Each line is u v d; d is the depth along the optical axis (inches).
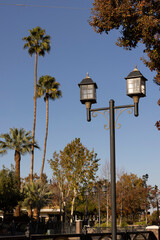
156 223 2824.8
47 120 2284.7
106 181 2330.2
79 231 1130.7
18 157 2037.4
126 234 552.1
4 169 1780.3
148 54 532.1
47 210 2370.8
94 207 2787.9
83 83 409.1
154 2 501.7
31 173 2063.2
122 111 393.7
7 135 2039.9
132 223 2763.3
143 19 503.8
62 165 2266.2
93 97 405.1
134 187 3046.3
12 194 1720.0
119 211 2628.0
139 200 2881.4
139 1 521.3
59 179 2279.8
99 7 535.2
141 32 532.4
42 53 2262.6
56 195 2305.6
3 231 1450.5
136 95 392.2
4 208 1724.9
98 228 1011.9
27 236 385.1
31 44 2260.1
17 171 2022.6
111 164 379.9
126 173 2869.1
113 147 384.8
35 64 2274.9
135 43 551.5
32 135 2101.4
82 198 2271.2
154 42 514.0
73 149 2261.3
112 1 524.4
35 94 2250.2
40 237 400.8
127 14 514.6
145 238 606.2
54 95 2272.4
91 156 2261.3
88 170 2235.5
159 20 496.4
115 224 365.7
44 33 2255.2
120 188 2687.0
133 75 394.0
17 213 1905.8
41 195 1819.6
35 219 1860.2
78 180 2235.5
